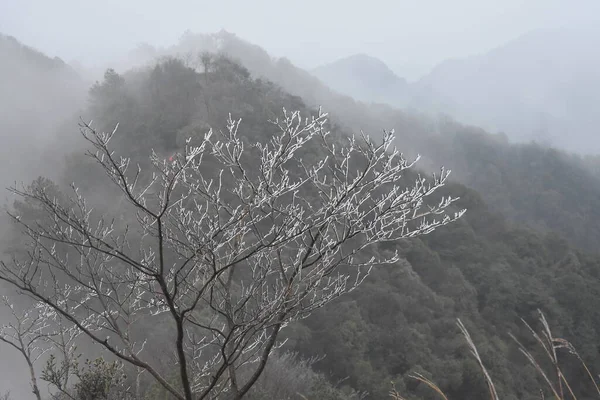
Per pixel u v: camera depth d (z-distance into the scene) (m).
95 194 19.33
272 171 2.52
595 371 30.19
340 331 20.97
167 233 2.62
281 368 8.95
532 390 22.33
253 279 2.87
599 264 40.16
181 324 2.29
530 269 39.09
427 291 28.80
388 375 20.52
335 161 2.79
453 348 23.98
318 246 2.93
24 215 12.87
